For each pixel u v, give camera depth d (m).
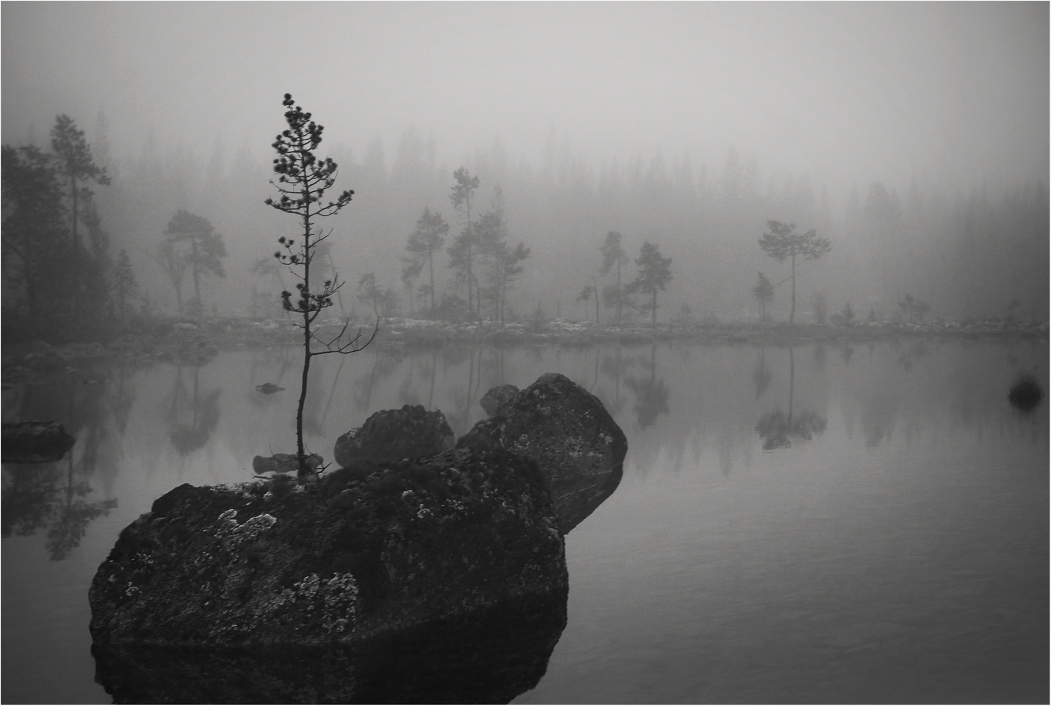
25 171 54.41
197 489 9.52
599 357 50.38
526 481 9.97
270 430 20.48
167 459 16.69
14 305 54.19
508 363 44.53
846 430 20.19
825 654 7.10
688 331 85.88
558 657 7.14
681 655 7.12
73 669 7.01
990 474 14.73
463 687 6.55
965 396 27.36
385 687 6.58
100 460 16.53
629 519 12.05
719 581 9.12
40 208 55.94
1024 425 20.39
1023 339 79.19
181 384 32.22
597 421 16.52
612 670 6.83
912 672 6.71
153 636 7.69
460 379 34.66
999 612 8.05
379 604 7.86
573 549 10.58
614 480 14.88
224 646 7.48
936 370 39.53
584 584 9.15
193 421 22.00
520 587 8.76
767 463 16.22
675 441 18.94
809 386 31.61
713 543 10.66
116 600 8.16
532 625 7.93
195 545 8.55
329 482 9.45
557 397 16.64
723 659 7.03
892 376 36.19
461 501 9.12
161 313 80.81
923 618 7.91
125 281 65.38
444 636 7.67
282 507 9.03
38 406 25.09
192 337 60.25
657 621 7.95
